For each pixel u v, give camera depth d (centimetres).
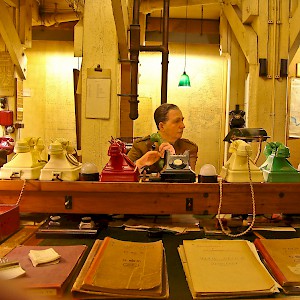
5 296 38
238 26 447
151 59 626
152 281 114
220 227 175
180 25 621
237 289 113
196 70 632
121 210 180
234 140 203
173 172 184
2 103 517
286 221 190
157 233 165
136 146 252
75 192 180
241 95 532
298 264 130
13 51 499
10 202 181
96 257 130
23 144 188
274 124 411
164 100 392
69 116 632
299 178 186
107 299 109
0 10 461
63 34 615
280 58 407
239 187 180
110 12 365
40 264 125
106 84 368
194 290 112
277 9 404
